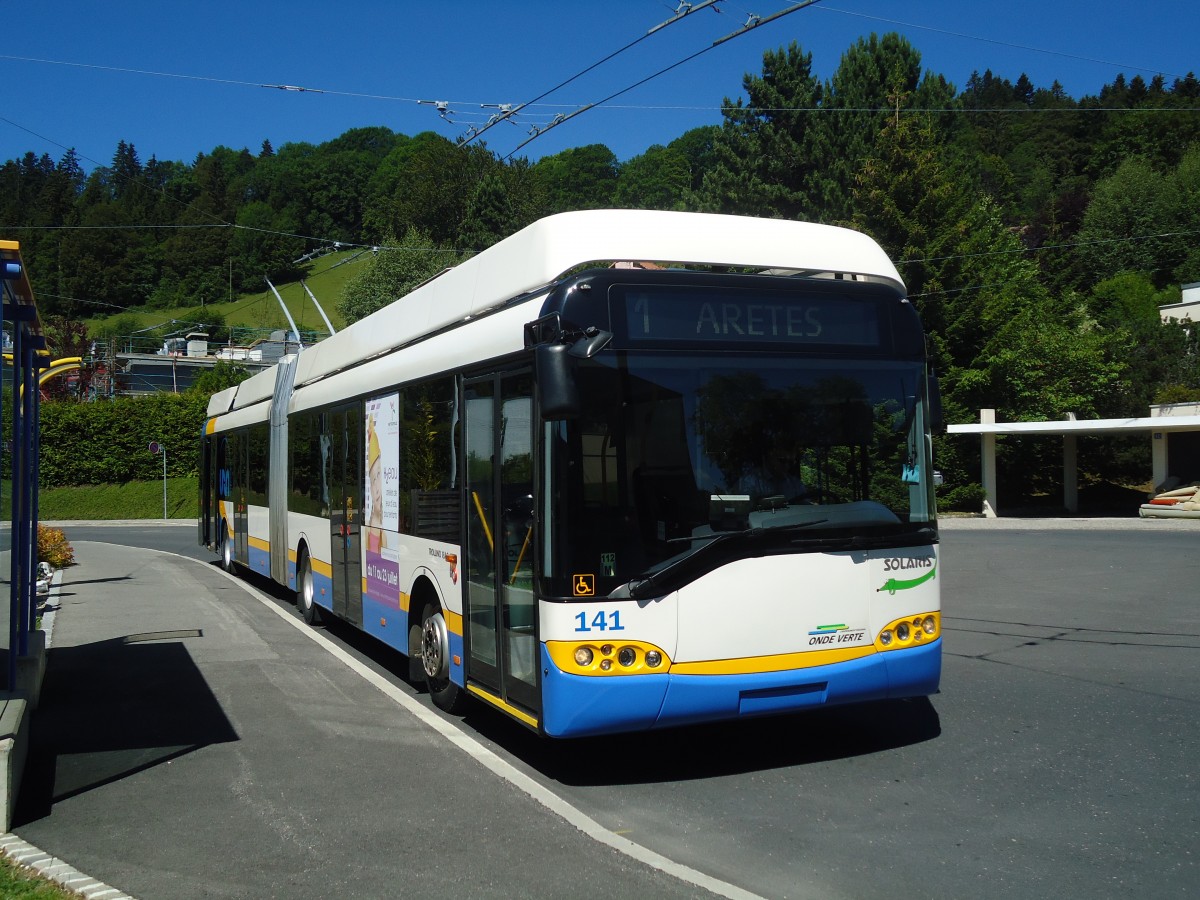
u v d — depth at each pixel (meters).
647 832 5.37
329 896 4.55
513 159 83.19
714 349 6.07
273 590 16.53
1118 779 6.06
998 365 40.97
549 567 5.78
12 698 6.68
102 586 17.36
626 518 5.78
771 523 6.02
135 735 7.44
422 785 6.18
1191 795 5.75
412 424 8.36
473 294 7.47
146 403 52.06
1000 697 8.23
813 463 6.19
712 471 5.95
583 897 4.49
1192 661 9.59
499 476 6.57
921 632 6.40
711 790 6.05
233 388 18.55
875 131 51.72
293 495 12.99
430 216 80.56
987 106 109.31
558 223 6.48
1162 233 69.75
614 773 6.43
